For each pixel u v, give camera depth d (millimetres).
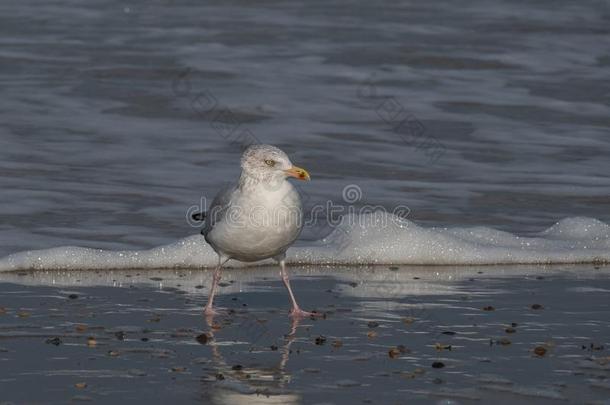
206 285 12383
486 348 9766
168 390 8422
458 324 10656
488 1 32844
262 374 8891
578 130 20906
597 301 11703
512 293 12062
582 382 8711
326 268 13344
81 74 23844
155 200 15930
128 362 9172
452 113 21844
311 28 29062
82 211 15242
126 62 25047
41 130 19656
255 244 11008
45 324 10383
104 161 17953
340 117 21312
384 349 9727
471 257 13664
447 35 28672
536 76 25141
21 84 22891
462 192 16781
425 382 8695
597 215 15820
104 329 10266
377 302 11609
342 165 18125
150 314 10922
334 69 25156
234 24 29391
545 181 17500
